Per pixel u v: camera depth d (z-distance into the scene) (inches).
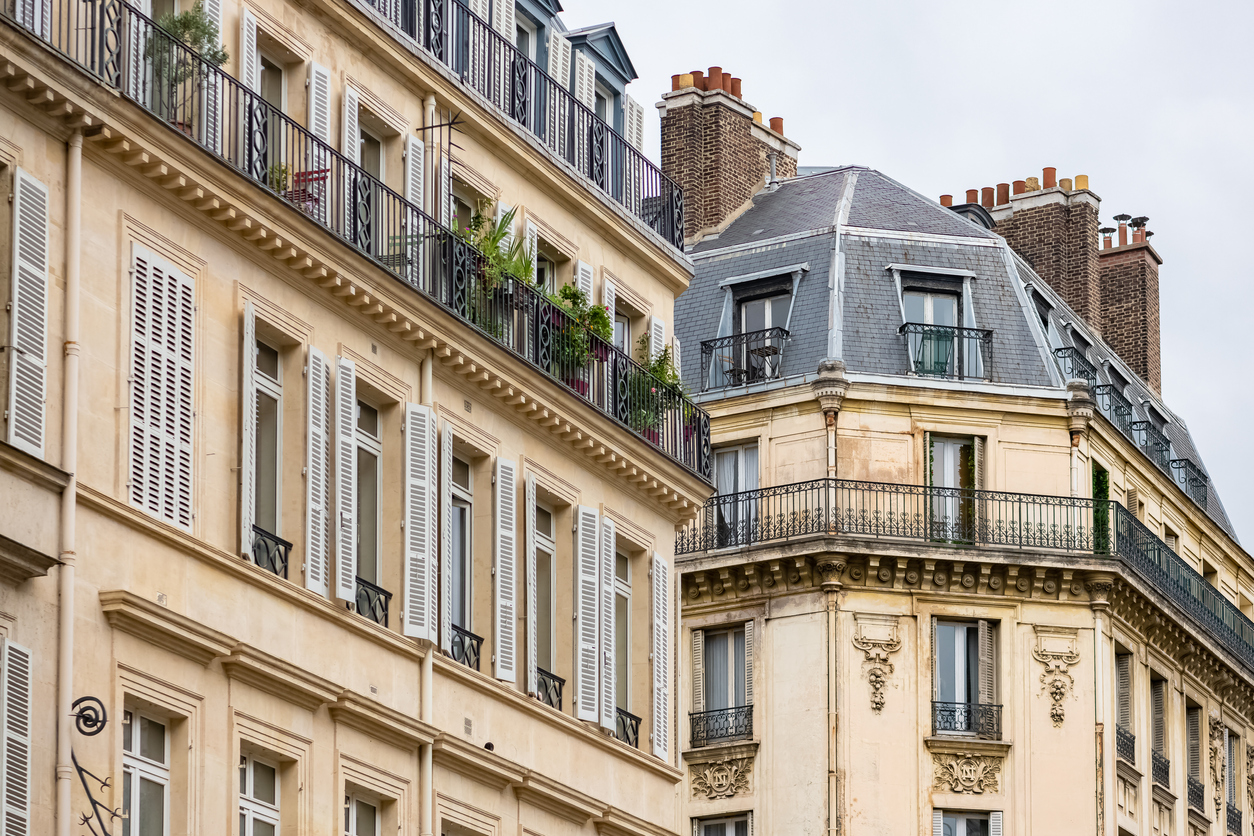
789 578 2723.9
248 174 1526.8
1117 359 3272.6
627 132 2137.1
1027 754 2714.1
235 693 1483.8
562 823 1828.2
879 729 2679.6
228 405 1518.2
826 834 2635.3
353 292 1631.4
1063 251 3299.7
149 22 1485.0
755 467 2805.1
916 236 2903.5
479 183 1872.5
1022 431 2822.3
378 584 1664.6
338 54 1715.1
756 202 3093.0
